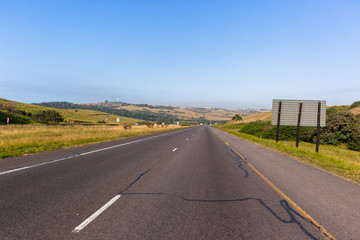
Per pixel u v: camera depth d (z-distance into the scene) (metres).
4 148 12.74
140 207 4.46
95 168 8.25
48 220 3.72
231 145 20.25
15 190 5.28
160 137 28.39
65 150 13.38
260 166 9.91
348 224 3.96
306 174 8.44
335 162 11.51
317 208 4.72
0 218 3.75
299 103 19.92
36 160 9.62
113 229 3.48
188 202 4.84
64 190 5.43
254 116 159.38
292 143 26.19
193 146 18.12
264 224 3.85
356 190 6.31
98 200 4.80
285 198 5.34
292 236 3.44
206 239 3.25
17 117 72.25
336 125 28.05
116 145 17.05
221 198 5.19
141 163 9.66
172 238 3.25
